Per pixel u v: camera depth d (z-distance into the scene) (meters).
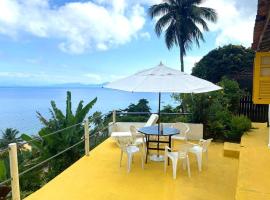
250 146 6.46
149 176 5.64
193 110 9.15
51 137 8.50
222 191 4.93
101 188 4.99
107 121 10.75
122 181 5.34
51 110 9.34
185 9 27.09
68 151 8.71
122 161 6.62
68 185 5.11
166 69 6.39
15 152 4.21
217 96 9.31
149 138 7.35
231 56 21.78
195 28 27.36
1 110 79.00
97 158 6.84
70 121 8.75
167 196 4.70
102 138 9.95
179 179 5.50
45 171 8.94
